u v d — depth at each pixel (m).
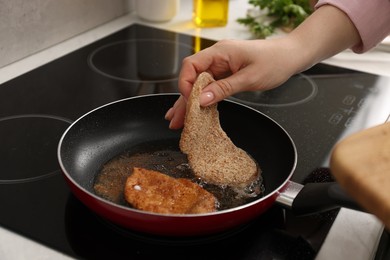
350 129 0.72
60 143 0.59
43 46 0.90
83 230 0.52
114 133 0.67
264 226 0.53
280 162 0.63
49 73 0.83
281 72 0.64
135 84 0.82
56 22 0.91
